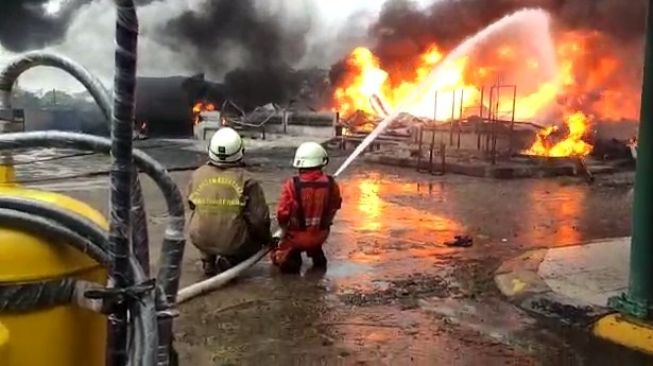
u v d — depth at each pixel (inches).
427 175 518.3
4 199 73.7
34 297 74.7
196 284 220.1
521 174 521.3
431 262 263.3
